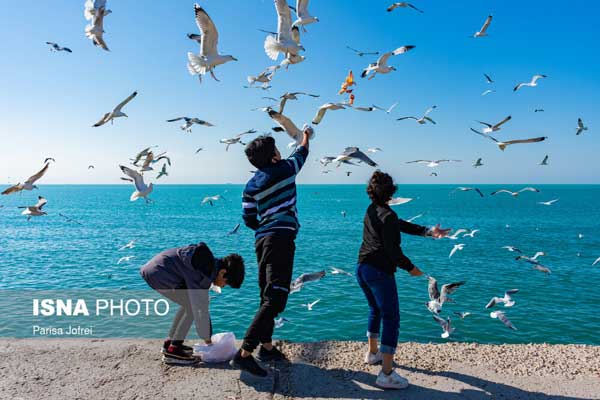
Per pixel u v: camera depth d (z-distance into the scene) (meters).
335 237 38.34
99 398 3.30
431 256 27.17
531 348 4.27
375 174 3.67
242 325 12.34
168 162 8.50
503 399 3.29
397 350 4.27
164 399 3.29
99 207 99.06
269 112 3.99
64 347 4.22
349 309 13.90
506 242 35.16
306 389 3.46
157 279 3.83
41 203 9.38
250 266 22.69
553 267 23.33
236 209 89.81
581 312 14.12
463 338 11.45
